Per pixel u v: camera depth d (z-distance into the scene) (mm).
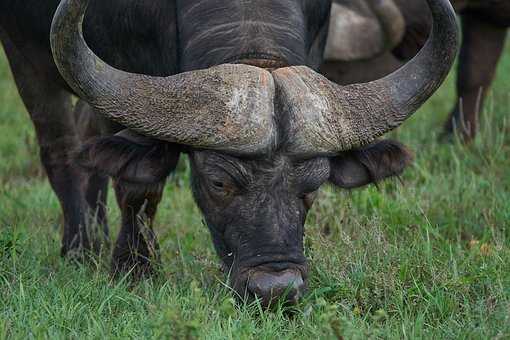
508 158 30297
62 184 25891
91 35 22625
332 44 31031
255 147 18906
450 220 25516
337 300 20219
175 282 21438
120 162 20281
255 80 19109
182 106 19234
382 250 21609
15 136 35688
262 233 19203
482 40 34125
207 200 19953
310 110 19141
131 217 23000
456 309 19688
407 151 20906
